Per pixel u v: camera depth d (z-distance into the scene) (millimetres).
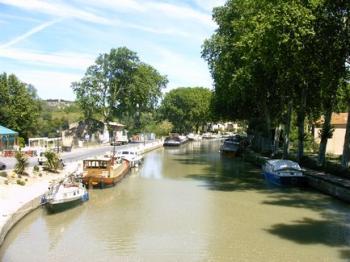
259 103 64188
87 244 21531
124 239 22359
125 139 93375
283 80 46750
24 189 29766
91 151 67812
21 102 75875
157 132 129125
